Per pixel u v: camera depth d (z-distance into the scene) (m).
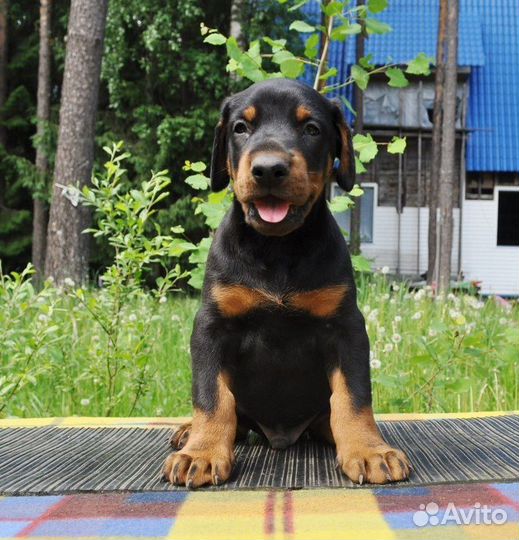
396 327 1.24
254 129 0.69
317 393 0.72
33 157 4.84
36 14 4.85
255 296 0.67
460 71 4.46
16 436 0.79
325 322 0.67
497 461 0.63
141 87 4.24
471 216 4.68
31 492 0.56
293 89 0.70
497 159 4.58
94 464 0.65
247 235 0.67
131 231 1.05
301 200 0.64
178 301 1.94
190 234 4.07
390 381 0.96
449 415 0.87
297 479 0.59
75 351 1.15
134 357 1.04
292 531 0.46
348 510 0.50
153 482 0.59
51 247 2.45
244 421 0.77
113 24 3.89
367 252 4.61
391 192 4.61
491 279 4.67
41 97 4.20
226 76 4.06
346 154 0.76
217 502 0.53
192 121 3.91
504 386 1.09
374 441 0.62
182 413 1.11
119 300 1.06
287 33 3.88
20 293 1.01
